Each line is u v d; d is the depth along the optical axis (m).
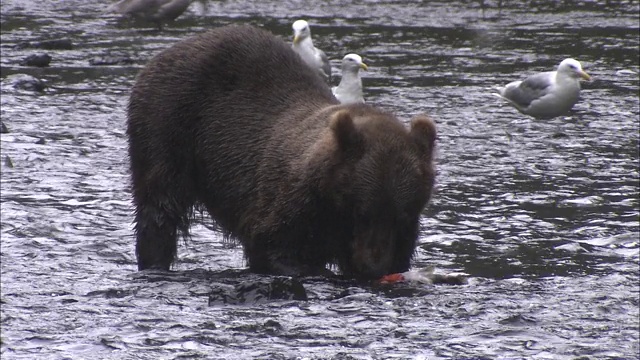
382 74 44.16
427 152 15.69
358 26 58.53
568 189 26.23
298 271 16.52
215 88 17.62
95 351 13.80
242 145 17.14
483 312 15.70
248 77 17.69
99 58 45.41
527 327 15.11
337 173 15.41
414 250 16.80
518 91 36.22
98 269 18.50
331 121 15.45
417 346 14.10
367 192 15.15
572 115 36.69
